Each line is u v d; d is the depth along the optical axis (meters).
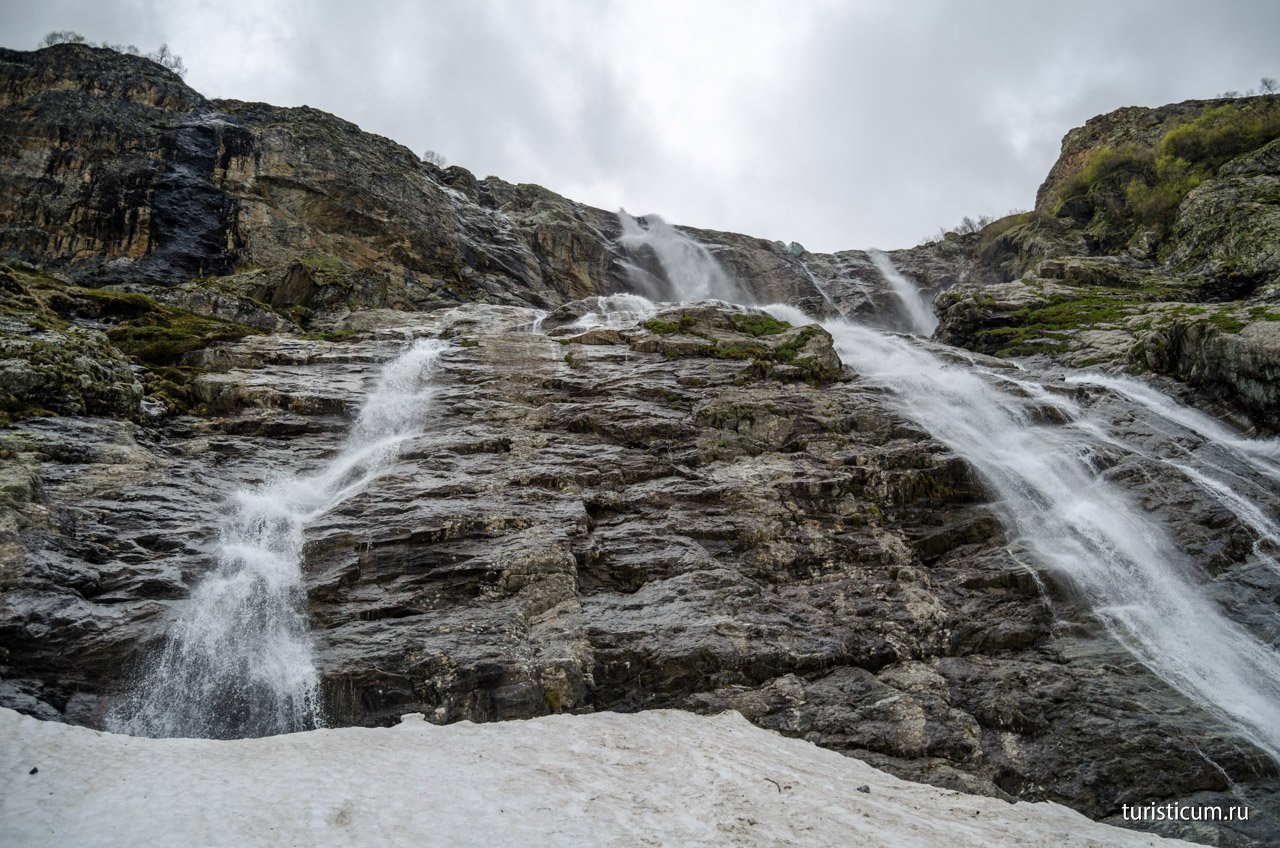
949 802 6.65
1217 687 8.84
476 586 9.28
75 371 12.09
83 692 7.23
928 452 12.85
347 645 8.23
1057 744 7.93
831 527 11.45
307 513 10.69
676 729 7.62
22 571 7.90
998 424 15.09
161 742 6.41
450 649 8.21
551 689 8.00
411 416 13.90
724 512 11.39
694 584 9.74
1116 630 9.75
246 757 6.09
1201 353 16.80
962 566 10.88
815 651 8.95
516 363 16.64
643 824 5.27
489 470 11.82
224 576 8.88
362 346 17.28
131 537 9.16
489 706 7.79
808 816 5.69
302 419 13.48
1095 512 12.15
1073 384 17.50
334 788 5.47
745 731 7.79
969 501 12.35
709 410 13.92
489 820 5.12
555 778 6.01
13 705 6.82
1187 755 7.73
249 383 14.35
